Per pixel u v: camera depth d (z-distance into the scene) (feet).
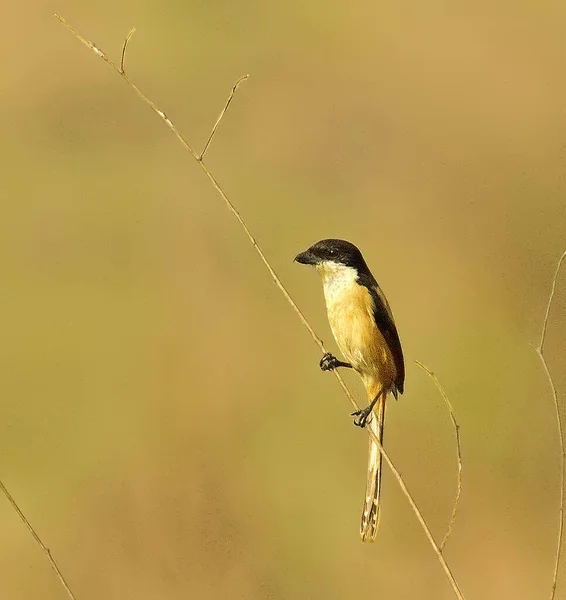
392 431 42.09
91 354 45.42
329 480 38.93
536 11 76.18
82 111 67.05
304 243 52.49
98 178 59.98
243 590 34.22
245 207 55.62
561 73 71.15
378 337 28.22
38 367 44.55
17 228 54.49
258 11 79.00
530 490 39.22
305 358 45.01
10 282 50.29
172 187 58.70
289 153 61.52
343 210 56.95
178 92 68.08
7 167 60.44
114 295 49.29
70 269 51.65
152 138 64.64
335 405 42.24
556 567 20.25
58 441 40.75
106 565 34.63
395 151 63.16
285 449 40.50
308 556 36.01
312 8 77.30
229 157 62.75
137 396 42.57
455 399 43.14
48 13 76.64
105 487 37.93
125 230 53.83
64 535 36.24
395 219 55.98
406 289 50.26
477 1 78.69
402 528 37.73
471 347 45.96
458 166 60.49
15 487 38.45
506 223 55.77
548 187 58.23
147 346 45.50
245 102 68.74
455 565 36.06
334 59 72.08
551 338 46.24
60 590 33.73
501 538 37.09
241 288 49.55
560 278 50.11
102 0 80.89
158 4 76.79
